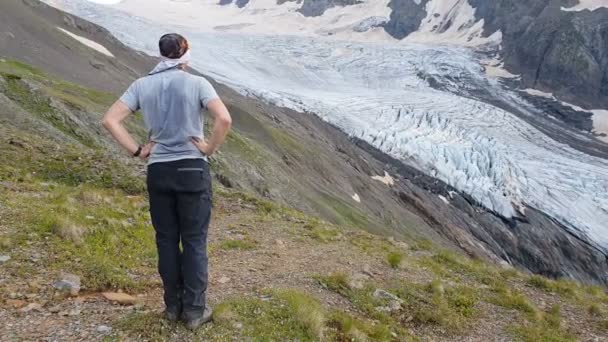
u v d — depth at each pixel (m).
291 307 5.77
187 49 4.65
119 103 4.36
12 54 45.88
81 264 6.23
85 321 4.84
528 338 7.04
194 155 4.44
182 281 4.89
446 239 65.12
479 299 8.52
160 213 4.62
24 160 14.29
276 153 50.97
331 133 89.75
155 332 4.71
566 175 89.06
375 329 6.11
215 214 12.20
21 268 5.84
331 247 10.34
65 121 23.56
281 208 14.48
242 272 7.36
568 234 77.38
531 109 133.00
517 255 74.00
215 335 4.85
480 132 101.75
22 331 4.51
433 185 83.62
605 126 128.75
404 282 8.44
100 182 14.16
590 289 11.12
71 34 74.25
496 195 82.75
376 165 82.69
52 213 8.02
